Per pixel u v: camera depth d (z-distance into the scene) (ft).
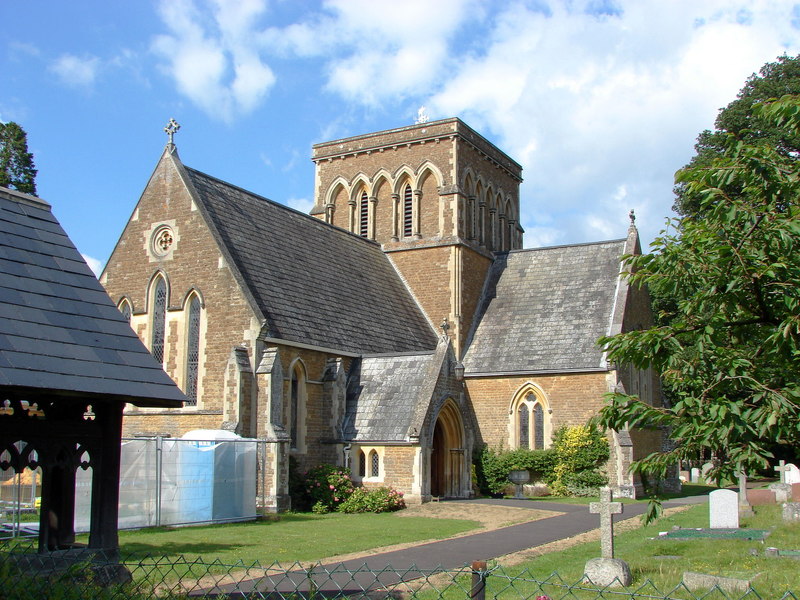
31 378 31.22
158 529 77.87
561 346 132.77
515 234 172.76
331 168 161.17
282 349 102.12
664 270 37.81
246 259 108.58
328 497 100.32
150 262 110.01
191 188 108.37
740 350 37.14
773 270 34.37
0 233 37.40
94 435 37.27
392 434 105.19
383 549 65.51
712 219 37.73
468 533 76.69
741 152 37.76
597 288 140.87
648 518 38.17
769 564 53.67
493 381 134.10
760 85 172.55
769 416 32.30
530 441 130.52
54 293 36.73
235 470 86.48
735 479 34.94
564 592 45.55
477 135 157.07
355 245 142.61
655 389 145.69
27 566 35.58
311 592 38.55
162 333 108.58
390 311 134.51
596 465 122.52
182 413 102.47
